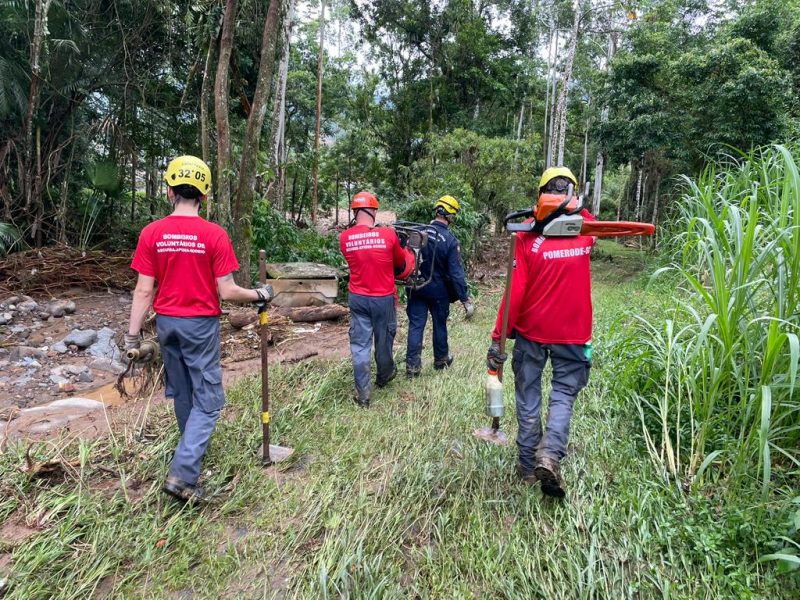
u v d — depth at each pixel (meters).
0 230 7.74
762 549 2.25
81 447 2.95
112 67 10.09
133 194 11.45
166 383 2.83
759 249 3.13
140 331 2.67
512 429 3.56
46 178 9.11
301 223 19.53
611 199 34.22
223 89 6.83
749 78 10.59
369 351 4.12
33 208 8.85
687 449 3.04
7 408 4.12
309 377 4.46
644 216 22.02
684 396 3.32
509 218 2.73
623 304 7.23
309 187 20.95
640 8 16.14
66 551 2.28
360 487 2.83
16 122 8.78
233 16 6.75
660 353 3.47
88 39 9.29
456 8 20.12
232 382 4.39
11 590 2.06
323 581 2.05
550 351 2.72
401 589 2.13
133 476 2.88
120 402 4.25
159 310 2.67
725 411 3.07
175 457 2.62
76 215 9.97
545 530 2.42
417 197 11.52
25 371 4.88
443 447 3.28
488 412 2.91
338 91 23.00
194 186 2.63
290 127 21.92
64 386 4.65
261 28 11.23
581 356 2.65
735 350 2.90
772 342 2.54
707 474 2.80
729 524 2.36
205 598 2.08
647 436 3.13
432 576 2.18
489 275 11.98
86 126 10.12
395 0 19.92
